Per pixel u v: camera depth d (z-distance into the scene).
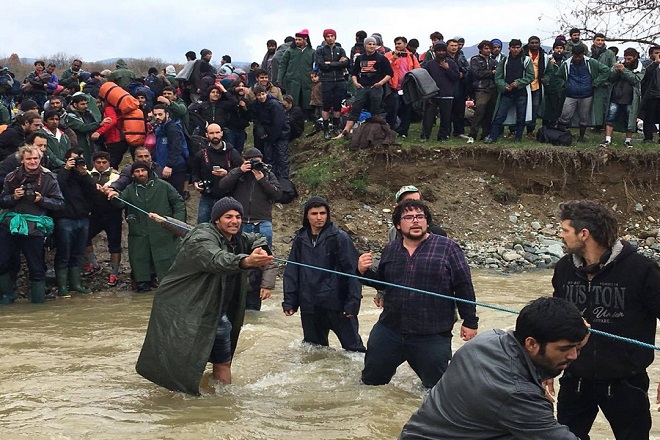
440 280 6.38
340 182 15.87
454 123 17.31
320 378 7.32
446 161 16.25
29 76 19.69
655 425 6.04
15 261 11.26
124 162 17.06
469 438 3.54
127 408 6.26
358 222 15.30
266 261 6.29
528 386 3.47
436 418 3.61
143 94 14.04
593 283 4.74
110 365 7.71
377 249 14.59
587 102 16.52
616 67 16.16
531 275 13.40
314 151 16.88
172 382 6.60
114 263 12.28
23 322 9.83
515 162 16.20
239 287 6.94
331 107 16.86
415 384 7.07
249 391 6.93
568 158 16.22
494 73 16.52
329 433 5.75
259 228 10.96
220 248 6.55
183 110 13.31
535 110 16.45
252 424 5.89
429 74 16.25
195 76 17.70
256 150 10.92
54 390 6.77
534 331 3.51
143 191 11.73
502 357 3.53
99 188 11.49
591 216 4.66
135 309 10.70
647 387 4.82
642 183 16.34
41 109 18.22
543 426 3.43
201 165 11.69
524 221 15.65
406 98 16.19
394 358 6.62
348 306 7.99
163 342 6.63
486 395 3.46
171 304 6.66
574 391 4.86
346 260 8.02
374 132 16.00
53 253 12.84
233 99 14.82
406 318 6.45
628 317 4.67
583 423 4.93
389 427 5.91
